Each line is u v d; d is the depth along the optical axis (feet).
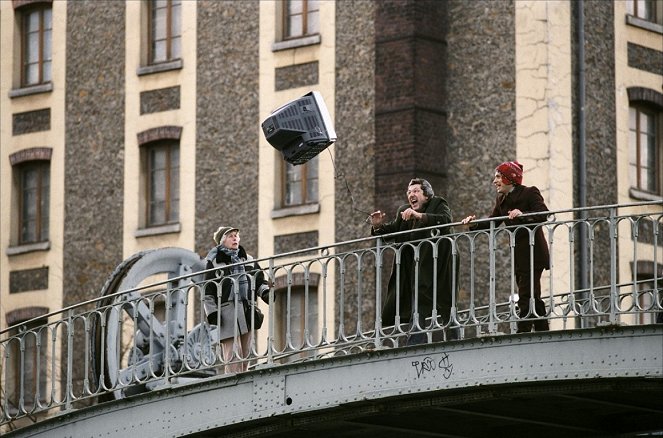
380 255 77.56
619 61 132.67
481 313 123.13
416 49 130.21
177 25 145.69
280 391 79.20
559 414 83.25
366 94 133.18
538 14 128.57
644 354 71.97
